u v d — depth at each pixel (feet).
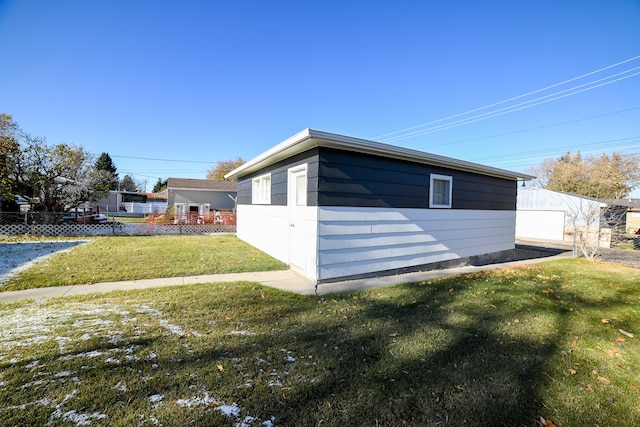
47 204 42.91
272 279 18.01
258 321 11.01
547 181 114.01
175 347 8.65
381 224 19.62
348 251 18.12
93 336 9.25
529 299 14.64
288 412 6.02
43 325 10.12
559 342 9.84
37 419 5.56
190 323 10.61
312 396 6.58
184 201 82.23
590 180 86.22
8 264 20.20
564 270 22.89
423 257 22.30
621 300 14.84
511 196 31.68
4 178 38.60
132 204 100.63
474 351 9.02
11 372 7.11
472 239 26.71
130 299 13.32
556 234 56.34
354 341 9.49
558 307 13.47
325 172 16.98
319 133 15.29
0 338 9.01
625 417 6.27
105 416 5.72
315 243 16.93
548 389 7.16
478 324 11.21
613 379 7.72
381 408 6.25
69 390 6.48
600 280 19.33
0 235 37.76
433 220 22.99
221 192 85.10
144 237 39.37
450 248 24.47
